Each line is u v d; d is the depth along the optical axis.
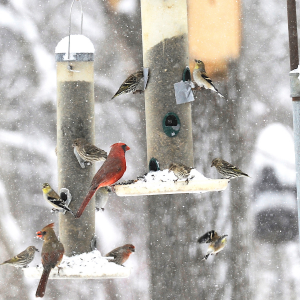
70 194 11.18
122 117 17.72
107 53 18.02
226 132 17.28
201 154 16.98
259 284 17.48
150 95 11.74
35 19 18.59
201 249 16.55
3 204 17.78
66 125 11.36
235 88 17.69
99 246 17.12
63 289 17.52
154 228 16.69
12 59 18.39
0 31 18.45
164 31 11.74
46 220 17.81
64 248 11.04
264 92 18.25
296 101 9.26
